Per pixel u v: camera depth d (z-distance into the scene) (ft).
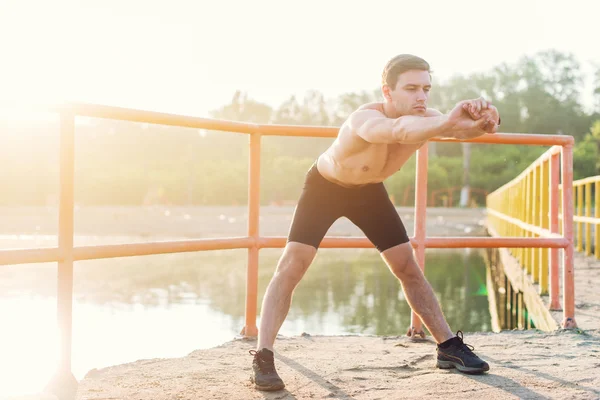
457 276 40.27
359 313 24.91
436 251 60.75
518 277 26.71
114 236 72.90
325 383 9.56
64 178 9.64
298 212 9.96
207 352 11.85
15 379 13.47
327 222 9.89
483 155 215.72
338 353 11.78
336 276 37.63
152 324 21.18
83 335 19.26
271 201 170.50
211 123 11.98
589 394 8.75
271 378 9.20
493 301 30.07
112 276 35.94
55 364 9.70
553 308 16.99
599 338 13.17
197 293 29.12
